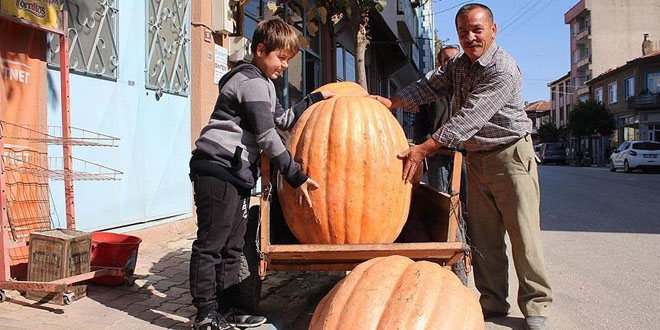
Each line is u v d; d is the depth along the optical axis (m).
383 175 3.92
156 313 4.49
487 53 4.26
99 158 6.45
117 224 6.77
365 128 3.96
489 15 4.25
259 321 4.23
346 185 3.87
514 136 4.30
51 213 5.68
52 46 5.71
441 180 6.07
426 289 2.80
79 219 6.12
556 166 49.31
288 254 3.81
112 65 6.66
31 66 5.39
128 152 6.96
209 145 3.95
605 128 52.12
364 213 3.90
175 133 8.02
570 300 5.36
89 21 6.25
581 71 71.75
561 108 81.94
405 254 3.87
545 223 10.43
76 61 6.08
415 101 5.02
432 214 4.68
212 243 3.97
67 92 5.19
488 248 4.68
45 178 5.50
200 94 8.45
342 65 17.12
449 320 2.68
